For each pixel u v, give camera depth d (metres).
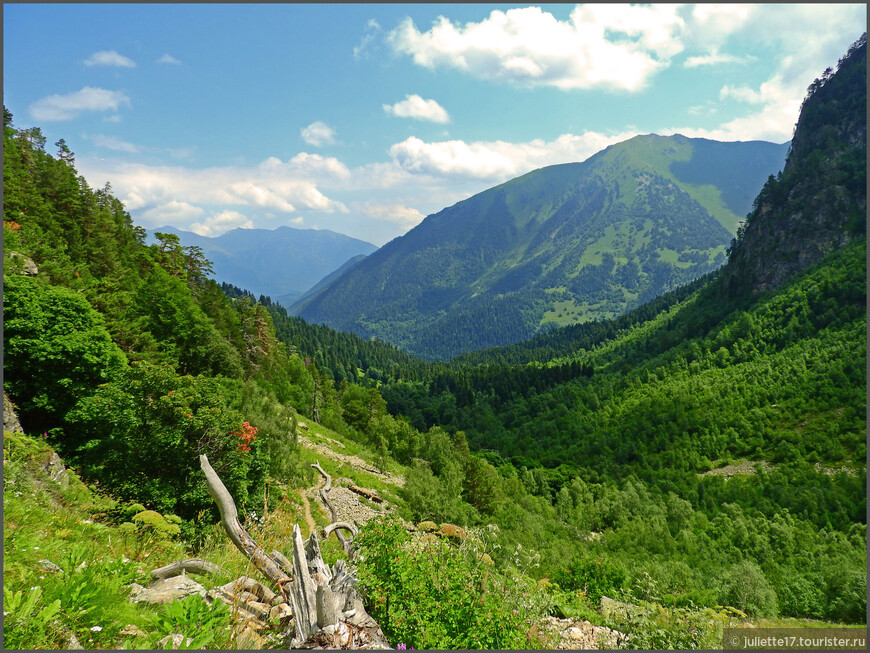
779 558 60.28
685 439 115.12
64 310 21.02
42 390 19.67
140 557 7.23
